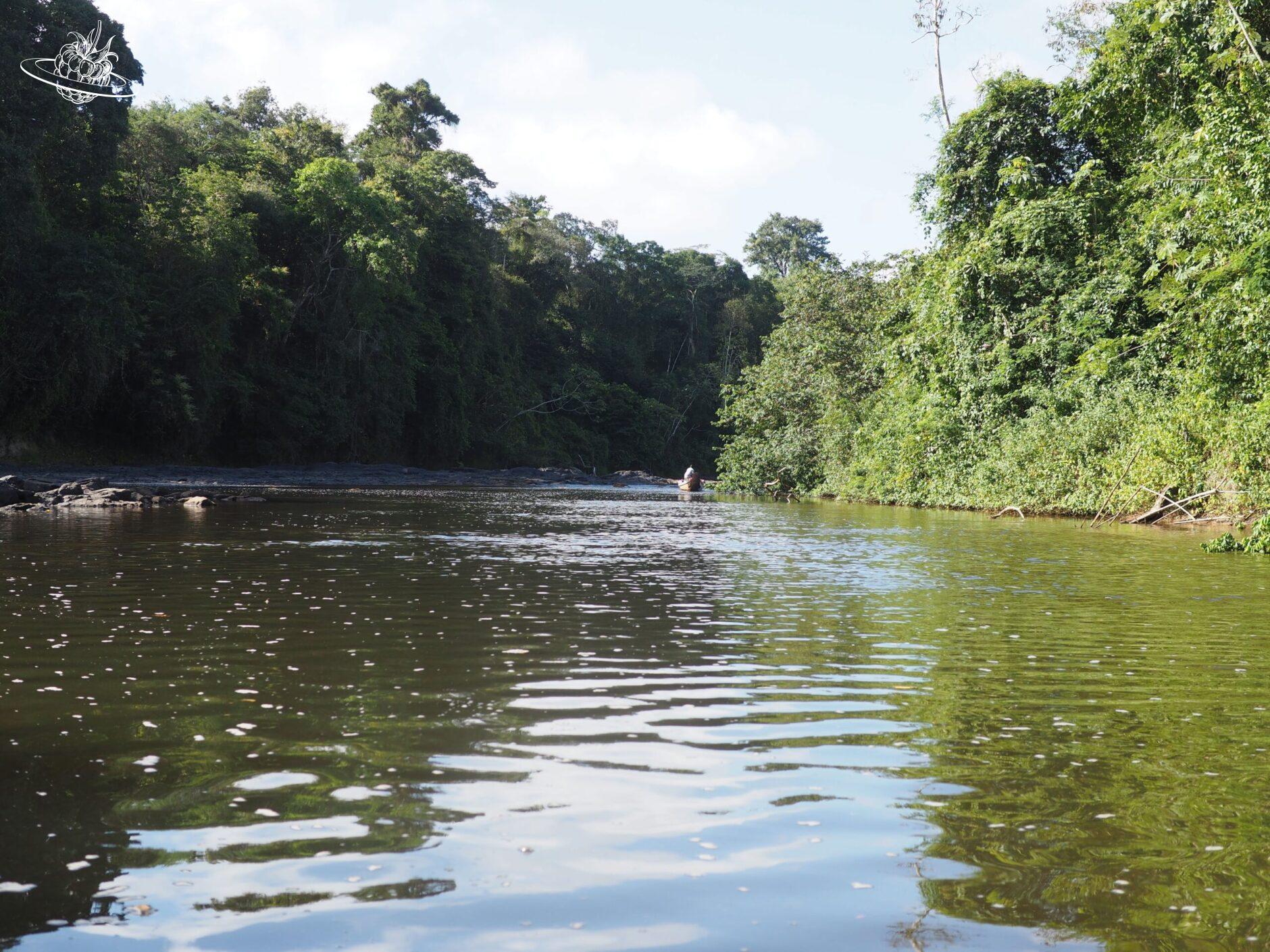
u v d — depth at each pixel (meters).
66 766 3.52
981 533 17.14
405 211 61.00
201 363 43.47
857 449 33.62
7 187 35.03
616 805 3.18
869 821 3.06
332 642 6.06
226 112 61.66
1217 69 20.30
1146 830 3.02
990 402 26.95
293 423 48.56
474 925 2.33
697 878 2.62
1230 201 18.64
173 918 2.35
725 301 87.94
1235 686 5.08
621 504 28.52
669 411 76.12
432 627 6.68
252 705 4.46
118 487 25.78
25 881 2.55
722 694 4.81
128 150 44.56
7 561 10.50
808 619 7.25
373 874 2.62
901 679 5.20
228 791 3.27
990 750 3.87
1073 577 10.30
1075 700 4.75
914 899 2.50
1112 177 28.19
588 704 4.57
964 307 27.62
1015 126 28.14
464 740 3.92
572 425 72.50
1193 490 19.83
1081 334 24.83
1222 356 19.14
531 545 13.66
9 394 37.44
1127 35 23.94
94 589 8.43
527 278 76.56
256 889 2.52
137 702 4.50
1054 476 23.06
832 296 39.19
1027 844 2.89
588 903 2.46
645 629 6.73
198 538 13.77
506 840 2.87
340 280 51.50
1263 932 2.35
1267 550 13.32
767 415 40.25
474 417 64.31
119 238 41.38
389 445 56.84
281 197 51.44
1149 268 23.11
